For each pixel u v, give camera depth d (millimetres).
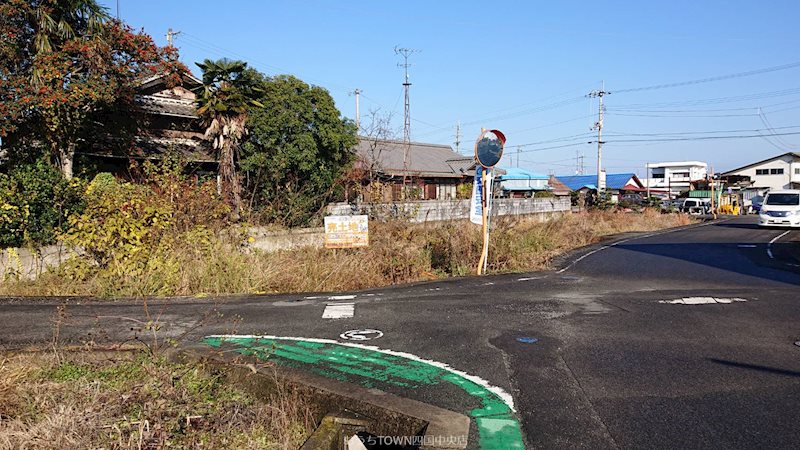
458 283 10703
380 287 10312
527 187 36156
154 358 4688
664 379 4852
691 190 54969
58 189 10273
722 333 6492
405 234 12914
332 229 11539
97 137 14898
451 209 18344
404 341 6254
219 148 14781
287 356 5645
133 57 13508
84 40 12797
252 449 3518
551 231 19188
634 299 8820
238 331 6738
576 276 11680
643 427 3852
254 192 13844
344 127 16875
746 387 4613
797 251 16531
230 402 4199
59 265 9891
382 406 4086
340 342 6215
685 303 8406
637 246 18875
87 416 3586
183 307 8234
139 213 10102
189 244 10266
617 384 4742
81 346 5523
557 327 6906
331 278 10359
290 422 4082
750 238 21734
